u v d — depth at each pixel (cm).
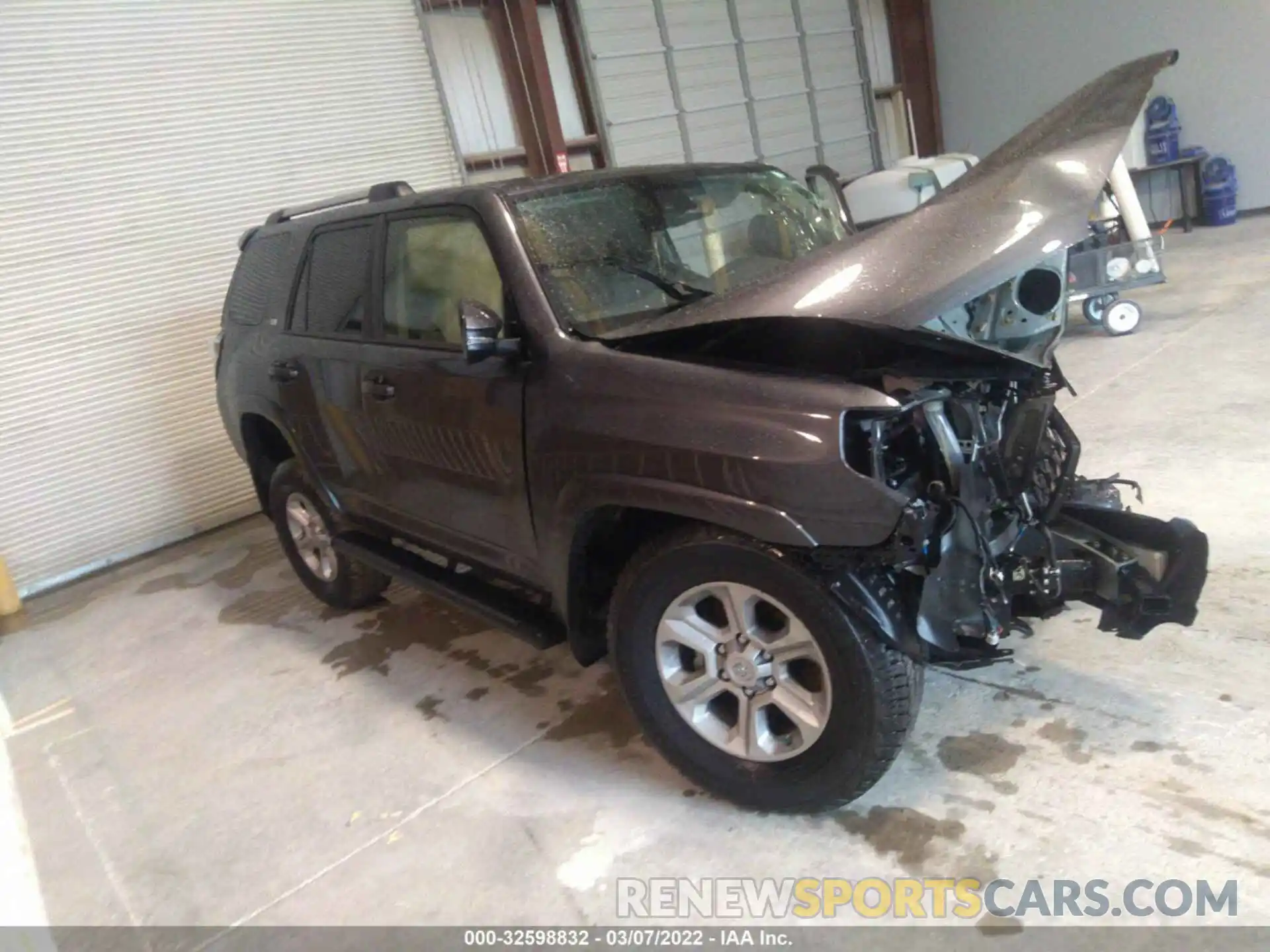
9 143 575
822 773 227
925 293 205
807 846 235
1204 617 297
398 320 316
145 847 288
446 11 799
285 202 693
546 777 284
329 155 714
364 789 296
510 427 265
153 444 644
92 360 616
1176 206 1125
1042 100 1209
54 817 314
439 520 321
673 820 254
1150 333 649
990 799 238
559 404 247
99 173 609
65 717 395
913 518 198
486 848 257
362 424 333
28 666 467
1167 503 376
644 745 292
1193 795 227
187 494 661
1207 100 1083
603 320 262
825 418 203
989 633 221
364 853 264
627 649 252
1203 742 243
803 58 1119
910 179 798
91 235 609
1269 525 345
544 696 333
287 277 386
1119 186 640
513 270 264
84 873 280
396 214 315
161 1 625
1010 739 259
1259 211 1091
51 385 603
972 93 1268
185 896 261
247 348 408
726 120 1040
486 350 249
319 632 429
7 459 592
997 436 238
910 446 224
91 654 466
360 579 416
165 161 635
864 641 211
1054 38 1172
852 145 1194
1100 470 421
